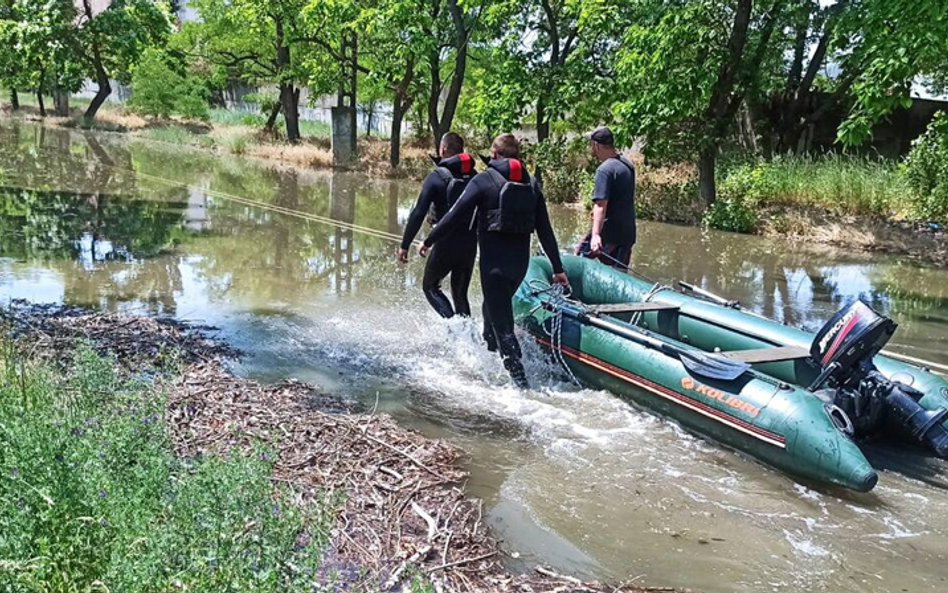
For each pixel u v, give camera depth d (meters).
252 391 4.84
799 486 4.04
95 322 6.05
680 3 12.90
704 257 10.08
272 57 25.22
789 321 7.16
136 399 3.83
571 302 5.56
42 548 2.26
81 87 32.03
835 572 3.29
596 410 4.94
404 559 3.11
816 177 13.22
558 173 15.48
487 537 3.41
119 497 2.63
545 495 3.84
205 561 2.30
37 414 3.16
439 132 19.16
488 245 5.27
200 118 30.84
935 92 15.03
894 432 4.46
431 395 5.09
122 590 2.21
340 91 21.03
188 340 5.82
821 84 17.73
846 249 10.82
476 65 20.77
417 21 18.03
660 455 4.34
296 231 10.72
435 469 4.00
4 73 31.95
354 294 7.50
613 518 3.66
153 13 29.56
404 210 13.12
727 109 13.48
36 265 8.01
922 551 3.47
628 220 6.30
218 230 10.50
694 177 14.77
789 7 13.64
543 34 16.83
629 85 13.27
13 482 2.57
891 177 12.64
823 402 4.36
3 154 18.66
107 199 12.65
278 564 2.47
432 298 6.21
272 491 3.03
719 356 4.61
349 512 3.44
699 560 3.34
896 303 7.93
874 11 9.35
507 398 5.09
